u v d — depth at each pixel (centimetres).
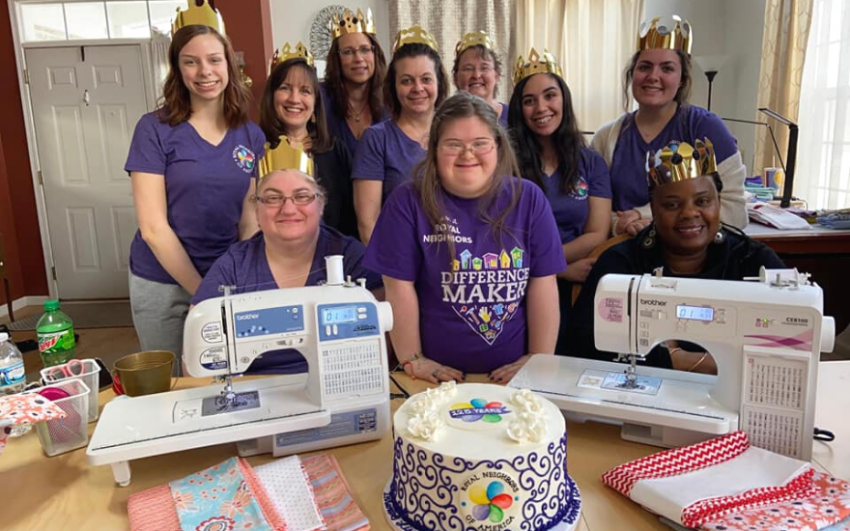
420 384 137
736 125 509
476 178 130
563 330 194
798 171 430
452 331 141
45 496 100
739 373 105
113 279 507
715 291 108
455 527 84
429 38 215
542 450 84
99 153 488
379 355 114
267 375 146
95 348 402
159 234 198
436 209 135
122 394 132
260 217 152
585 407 111
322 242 163
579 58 491
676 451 100
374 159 212
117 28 475
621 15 488
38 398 106
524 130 204
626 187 220
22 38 473
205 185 202
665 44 203
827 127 410
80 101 479
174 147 198
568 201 207
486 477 82
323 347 112
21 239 497
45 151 487
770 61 439
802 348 101
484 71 232
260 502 90
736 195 206
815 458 105
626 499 95
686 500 87
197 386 138
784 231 242
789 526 81
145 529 88
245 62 429
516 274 138
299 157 153
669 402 110
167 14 473
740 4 493
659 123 215
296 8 480
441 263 137
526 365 127
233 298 114
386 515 92
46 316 158
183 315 215
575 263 196
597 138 231
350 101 255
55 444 112
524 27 481
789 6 419
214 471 100
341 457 110
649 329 112
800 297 102
